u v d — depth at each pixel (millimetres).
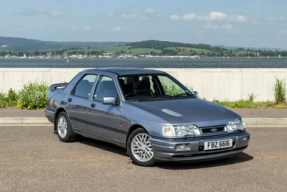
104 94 7020
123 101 6527
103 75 7297
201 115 5957
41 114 11469
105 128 6781
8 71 14938
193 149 5598
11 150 7230
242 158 6633
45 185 5047
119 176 5480
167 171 5758
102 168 5941
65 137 7965
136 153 6184
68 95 8000
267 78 15109
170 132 5621
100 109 6875
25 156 6746
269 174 5590
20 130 9516
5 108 13039
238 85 15141
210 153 5785
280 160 6484
